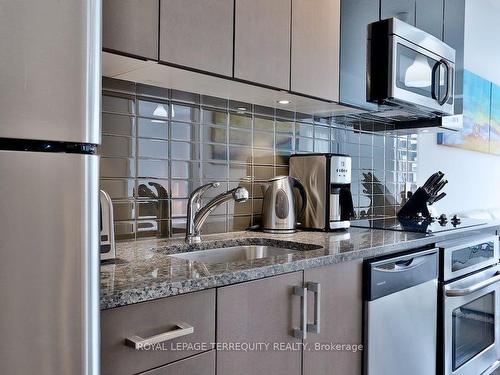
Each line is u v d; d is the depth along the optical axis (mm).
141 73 1428
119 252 1412
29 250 668
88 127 732
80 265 723
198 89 1678
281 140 2152
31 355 672
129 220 1586
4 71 640
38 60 673
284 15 1637
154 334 994
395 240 1818
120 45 1185
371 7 2041
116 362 934
